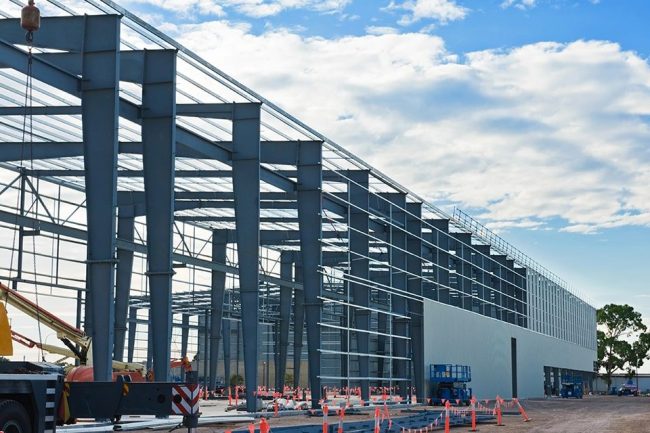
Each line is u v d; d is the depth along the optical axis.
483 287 80.00
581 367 128.50
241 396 61.38
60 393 18.27
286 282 66.50
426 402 62.03
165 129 33.66
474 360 74.00
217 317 66.12
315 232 48.16
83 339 33.06
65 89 29.42
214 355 66.31
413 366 62.84
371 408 51.75
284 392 73.25
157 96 33.78
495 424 39.22
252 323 41.38
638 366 167.88
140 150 41.25
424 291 66.94
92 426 26.75
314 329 48.66
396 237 62.03
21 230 44.38
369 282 55.81
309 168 48.19
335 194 55.06
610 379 169.12
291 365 84.69
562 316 116.88
